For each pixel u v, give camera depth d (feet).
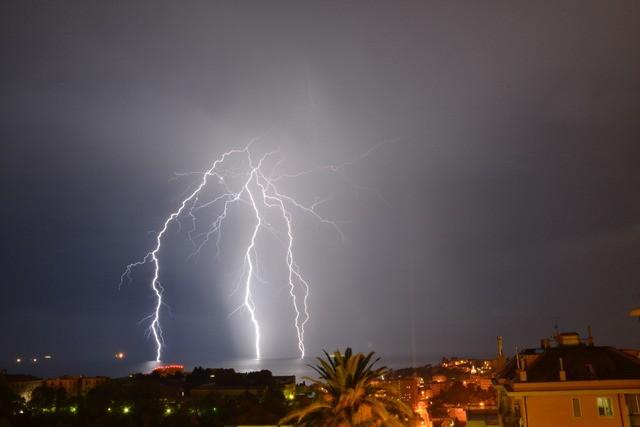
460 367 477.77
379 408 79.51
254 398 231.91
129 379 312.71
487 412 147.84
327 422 80.38
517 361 116.26
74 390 276.00
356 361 82.48
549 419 97.14
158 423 184.96
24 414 188.44
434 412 245.24
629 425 94.17
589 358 103.86
